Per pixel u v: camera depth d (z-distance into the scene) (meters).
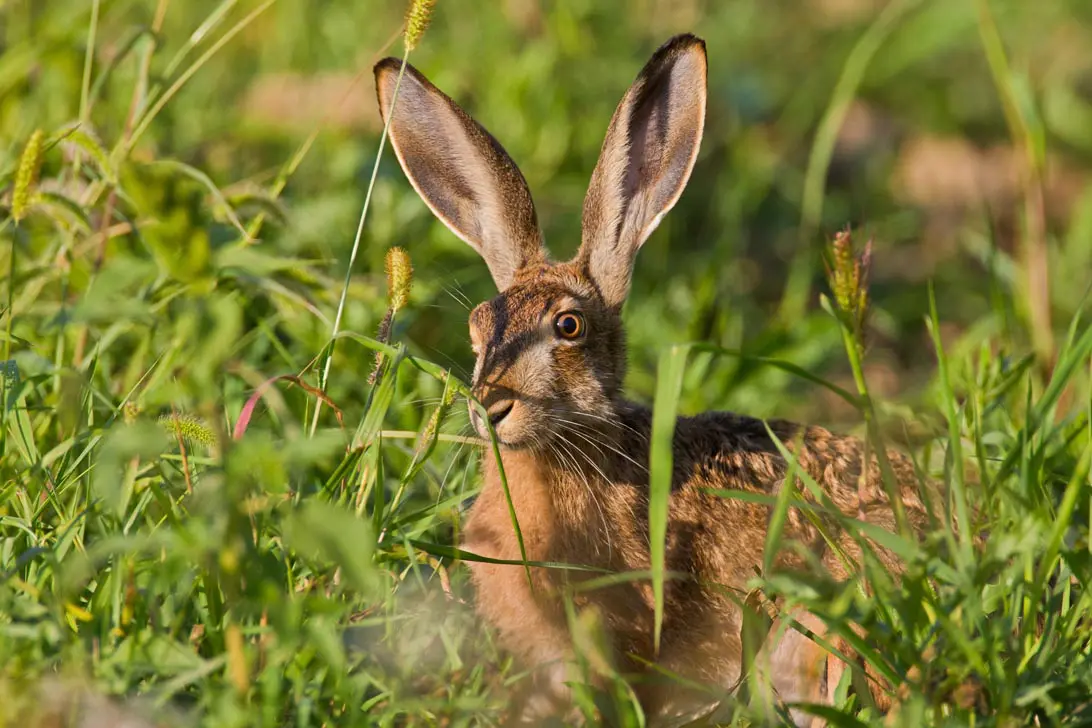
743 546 9.69
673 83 10.05
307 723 6.67
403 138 10.41
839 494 9.85
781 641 9.16
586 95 16.88
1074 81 22.55
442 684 8.12
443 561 9.55
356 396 10.98
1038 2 23.97
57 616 6.66
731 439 10.09
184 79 10.68
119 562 7.02
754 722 7.13
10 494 7.85
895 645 6.79
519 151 15.65
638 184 10.24
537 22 17.72
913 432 11.05
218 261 9.76
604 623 9.34
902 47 21.53
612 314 10.08
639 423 9.95
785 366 7.48
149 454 7.18
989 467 9.80
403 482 8.38
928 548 6.97
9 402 8.29
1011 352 12.38
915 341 16.16
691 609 9.63
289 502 7.44
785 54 22.33
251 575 6.51
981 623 6.93
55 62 12.79
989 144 20.88
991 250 12.42
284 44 17.14
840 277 7.54
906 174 19.70
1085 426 9.69
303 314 10.93
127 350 10.82
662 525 7.04
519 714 8.79
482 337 9.38
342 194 13.38
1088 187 18.91
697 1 21.03
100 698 6.43
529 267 10.30
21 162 8.75
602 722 8.66
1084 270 16.52
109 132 12.61
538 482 9.34
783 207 17.83
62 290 9.73
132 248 10.95
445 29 18.16
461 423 10.42
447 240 13.22
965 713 6.89
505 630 9.47
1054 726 6.58
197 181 10.66
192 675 6.41
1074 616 7.69
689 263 15.56
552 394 9.27
